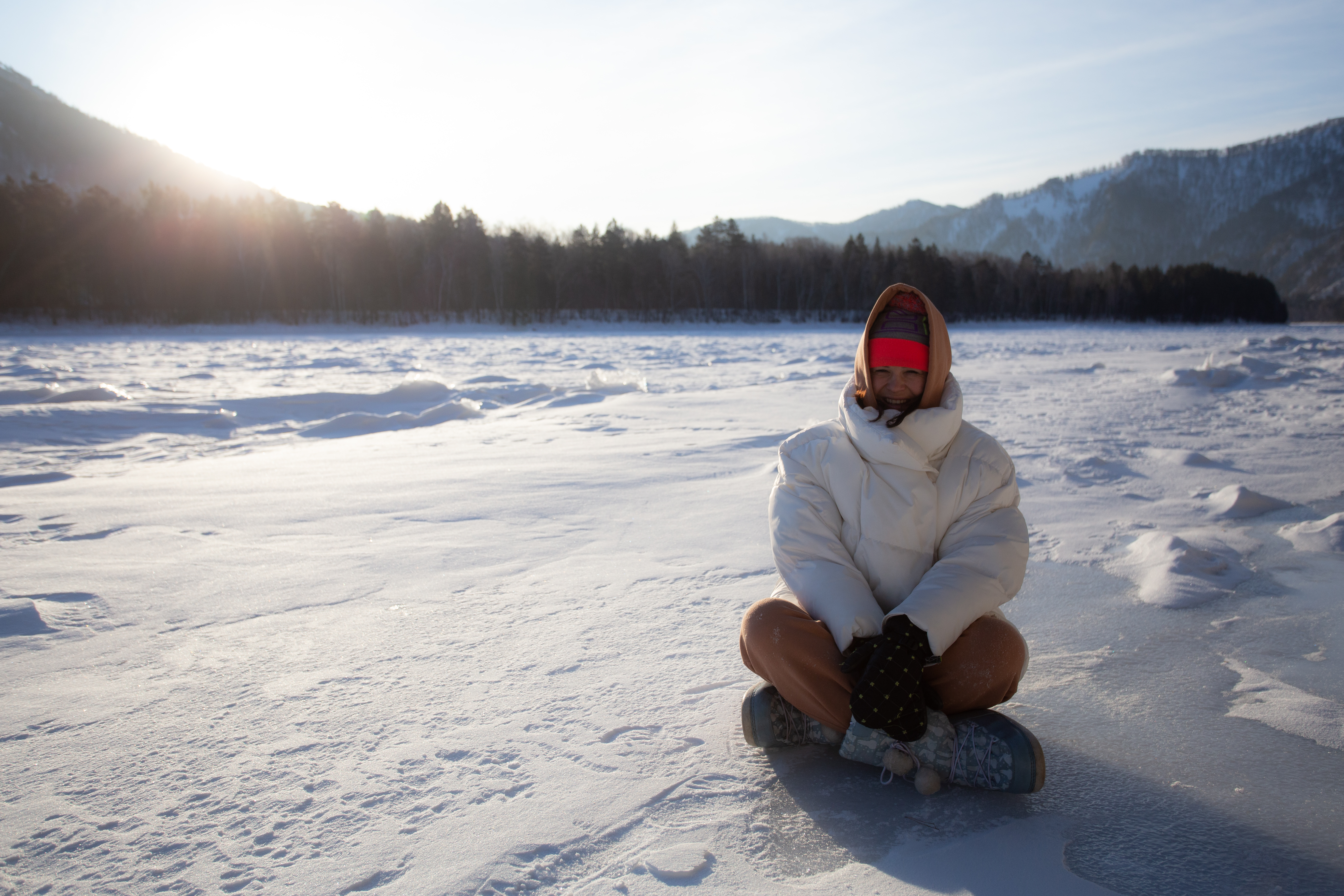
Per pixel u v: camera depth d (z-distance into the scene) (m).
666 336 41.94
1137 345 26.88
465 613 2.48
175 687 1.97
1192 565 2.82
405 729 1.73
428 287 64.06
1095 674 2.03
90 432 7.03
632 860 1.27
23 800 1.47
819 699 1.52
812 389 10.38
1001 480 1.60
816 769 1.57
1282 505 3.73
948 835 1.34
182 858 1.29
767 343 30.17
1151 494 4.10
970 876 1.23
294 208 64.25
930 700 1.52
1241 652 2.15
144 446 6.56
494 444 6.16
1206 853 1.29
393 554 3.17
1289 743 1.67
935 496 1.58
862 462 1.62
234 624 2.42
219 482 4.68
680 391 11.20
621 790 1.48
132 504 4.11
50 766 1.59
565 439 6.35
